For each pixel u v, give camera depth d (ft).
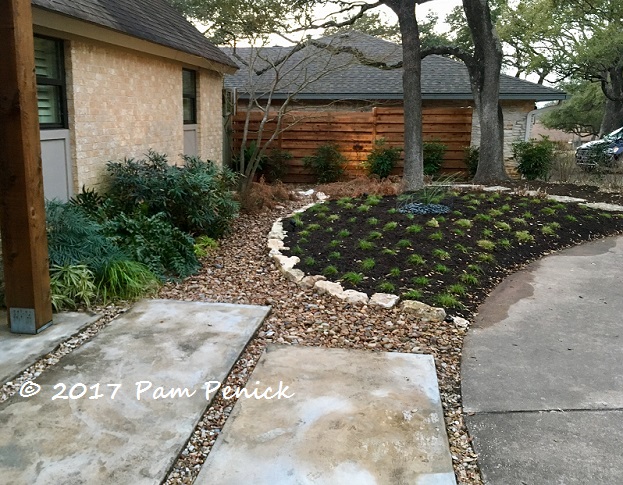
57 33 17.81
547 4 70.54
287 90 44.06
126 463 7.86
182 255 18.16
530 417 9.36
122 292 14.82
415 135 34.58
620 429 8.96
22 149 11.44
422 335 12.94
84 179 19.81
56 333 12.32
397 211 24.88
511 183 35.63
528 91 41.60
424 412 9.41
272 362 11.32
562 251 21.54
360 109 42.78
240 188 31.63
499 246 20.45
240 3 35.09
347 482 7.55
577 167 39.70
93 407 9.33
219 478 7.63
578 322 13.97
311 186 40.06
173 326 13.05
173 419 9.03
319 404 9.62
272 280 16.92
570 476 7.77
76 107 19.08
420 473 7.77
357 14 39.11
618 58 75.46
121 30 19.99
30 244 11.84
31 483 7.36
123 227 17.39
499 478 7.75
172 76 27.02
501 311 14.76
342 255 18.79
